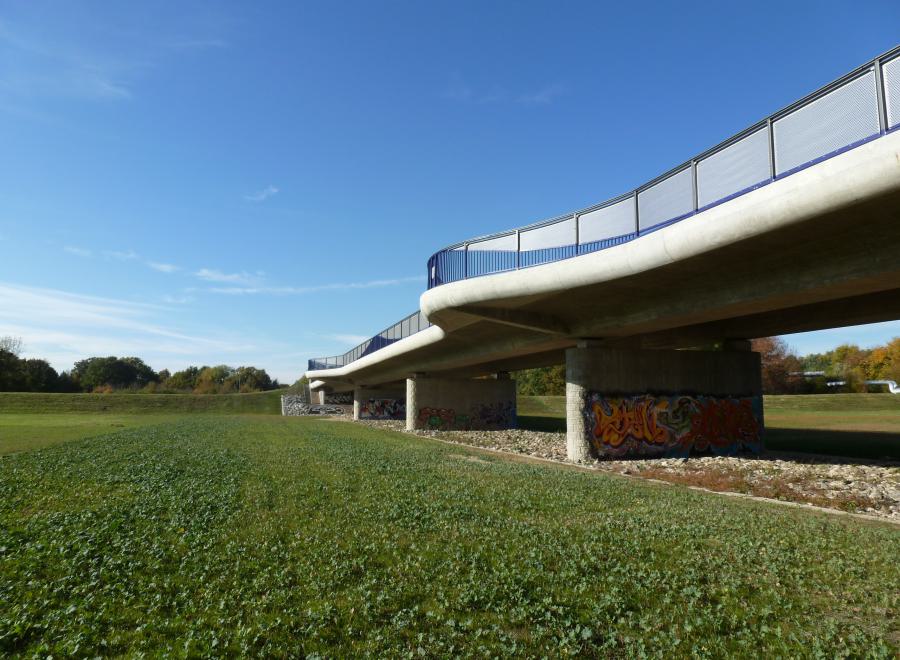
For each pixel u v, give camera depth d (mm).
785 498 17625
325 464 24172
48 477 19688
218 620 7285
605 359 28922
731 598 8188
